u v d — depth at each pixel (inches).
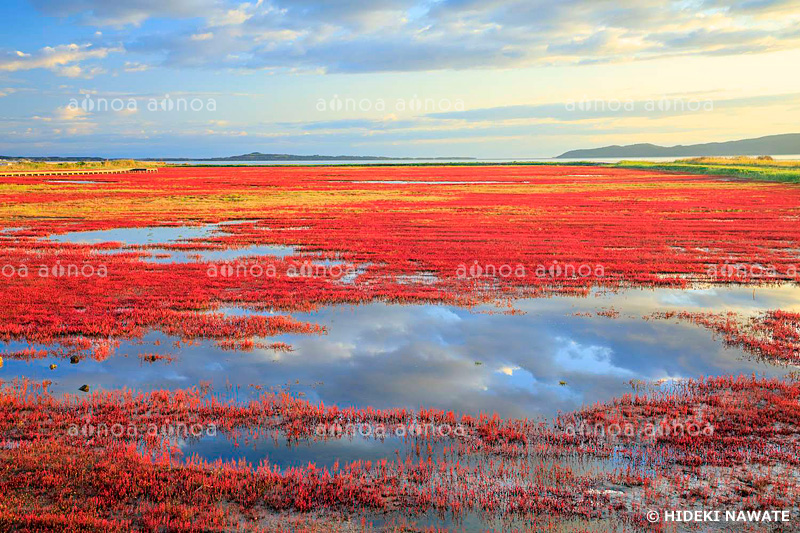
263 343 506.0
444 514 264.5
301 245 1056.8
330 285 729.0
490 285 732.0
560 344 506.3
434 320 582.6
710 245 1030.4
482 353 482.6
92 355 470.6
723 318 580.1
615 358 469.4
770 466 299.7
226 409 366.9
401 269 827.4
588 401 384.8
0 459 307.1
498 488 283.7
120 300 643.5
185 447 324.8
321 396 395.2
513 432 337.4
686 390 400.2
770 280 762.8
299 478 291.7
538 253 949.8
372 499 273.9
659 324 565.0
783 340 505.7
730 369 441.4
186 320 567.8
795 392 388.5
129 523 257.6
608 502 271.6
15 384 409.4
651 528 253.0
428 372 439.2
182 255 954.1
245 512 265.9
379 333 538.0
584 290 703.1
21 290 685.3
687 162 4845.0
